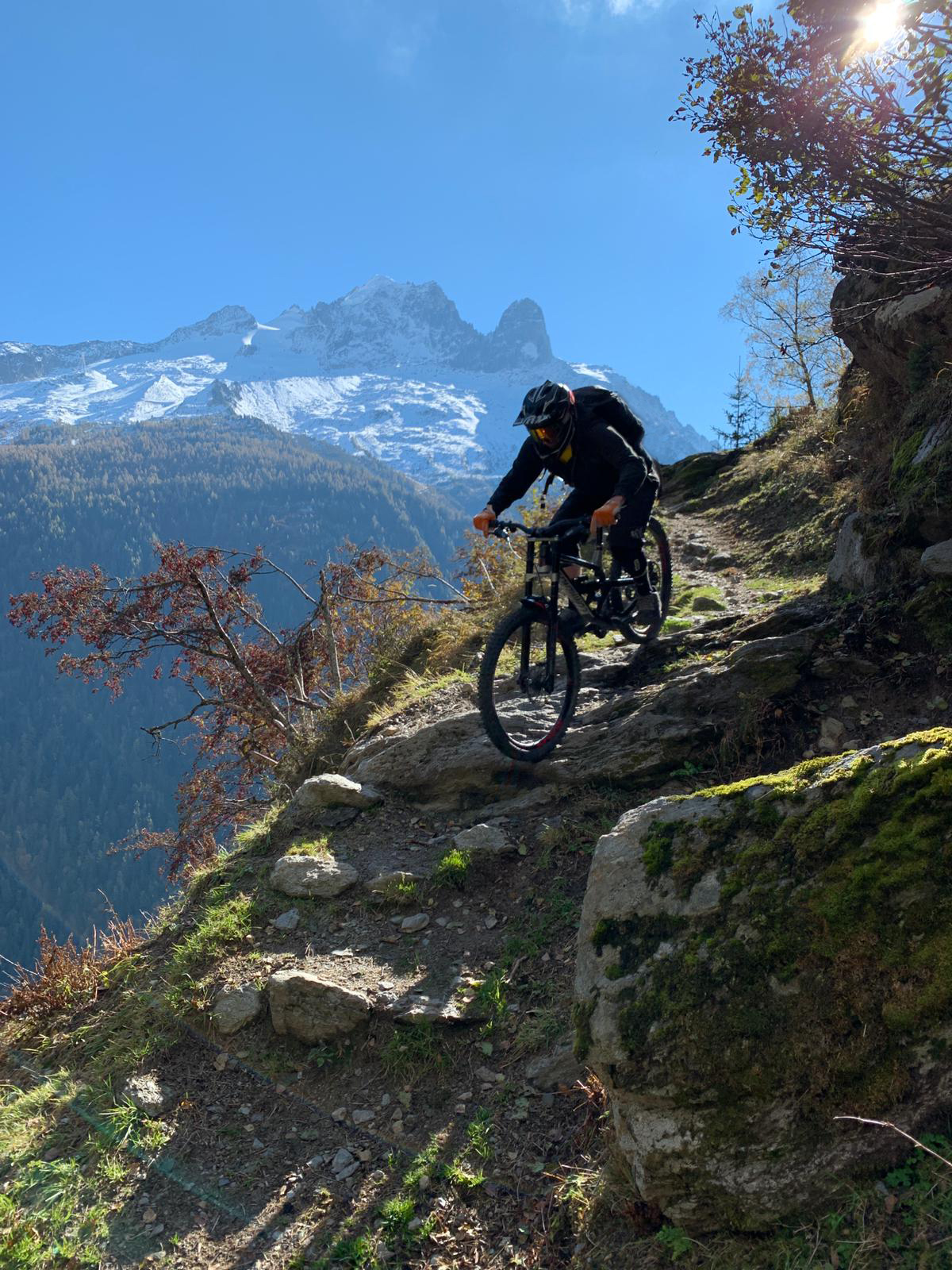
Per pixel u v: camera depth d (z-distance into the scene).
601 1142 3.72
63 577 15.72
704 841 3.55
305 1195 4.01
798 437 14.20
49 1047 5.56
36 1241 4.04
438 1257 3.54
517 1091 4.21
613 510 4.72
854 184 5.50
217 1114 4.57
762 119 5.41
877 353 9.13
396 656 10.23
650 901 3.52
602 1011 3.30
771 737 5.69
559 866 5.57
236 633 16.66
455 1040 4.61
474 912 5.45
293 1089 4.63
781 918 3.16
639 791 5.89
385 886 5.72
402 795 6.72
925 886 2.96
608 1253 3.20
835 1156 2.78
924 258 5.85
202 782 17.03
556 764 6.23
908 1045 2.79
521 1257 3.40
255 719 16.14
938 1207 2.51
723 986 3.12
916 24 4.66
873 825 3.19
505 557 13.16
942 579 5.80
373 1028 4.77
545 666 5.21
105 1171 4.32
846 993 2.93
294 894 5.90
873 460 9.34
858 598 6.41
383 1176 4.00
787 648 6.08
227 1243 3.87
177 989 5.34
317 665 16.69
